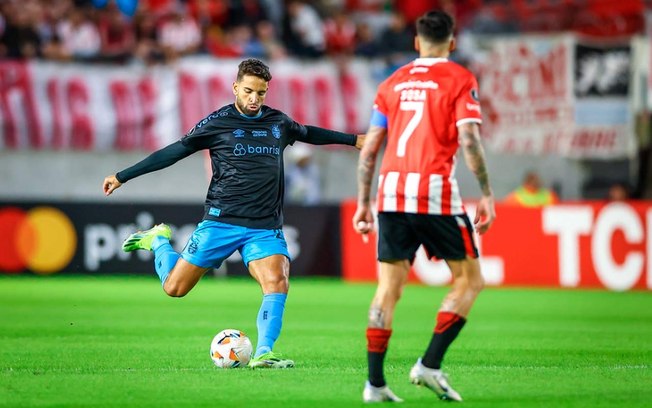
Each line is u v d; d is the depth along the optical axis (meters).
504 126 72.25
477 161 20.72
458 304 20.97
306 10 76.44
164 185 71.44
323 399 21.62
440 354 20.94
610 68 71.19
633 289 60.34
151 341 34.09
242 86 26.98
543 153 71.69
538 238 61.78
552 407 20.83
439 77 21.19
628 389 23.28
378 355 20.84
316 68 70.56
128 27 72.38
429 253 21.44
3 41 69.00
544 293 58.31
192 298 52.34
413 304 50.84
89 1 72.62
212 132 27.47
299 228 64.12
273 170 27.59
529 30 76.56
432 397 21.95
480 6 77.62
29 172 68.31
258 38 74.44
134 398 21.80
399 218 21.12
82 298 51.34
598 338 36.25
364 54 75.06
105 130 68.44
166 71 69.19
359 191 21.77
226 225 27.42
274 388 23.09
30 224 63.22
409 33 75.69
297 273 64.19
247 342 26.94
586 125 71.25
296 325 40.41
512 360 29.52
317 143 28.64
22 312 44.41
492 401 21.48
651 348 33.00
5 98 67.00
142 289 56.97
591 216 61.25
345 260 64.25
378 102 21.78
